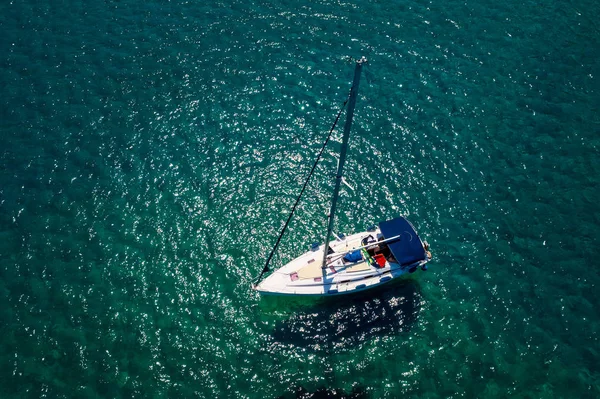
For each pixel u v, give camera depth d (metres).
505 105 47.75
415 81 49.38
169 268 38.72
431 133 46.06
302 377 34.69
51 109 47.00
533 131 46.12
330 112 47.34
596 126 46.34
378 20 54.12
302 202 42.12
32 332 35.62
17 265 38.50
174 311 36.88
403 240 37.41
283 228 40.81
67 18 53.91
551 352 35.53
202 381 34.25
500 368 35.00
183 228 40.59
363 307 37.34
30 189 42.25
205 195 42.31
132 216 41.09
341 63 50.62
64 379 33.97
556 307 37.41
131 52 51.22
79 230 40.28
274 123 46.62
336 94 48.53
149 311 36.81
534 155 44.78
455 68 50.28
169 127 46.19
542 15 54.19
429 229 41.09
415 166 44.22
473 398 33.94
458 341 36.09
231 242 40.06
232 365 34.94
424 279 38.72
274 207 41.81
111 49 51.38
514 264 39.38
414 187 43.12
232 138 45.62
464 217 41.69
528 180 43.47
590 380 34.34
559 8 54.62
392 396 34.06
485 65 50.47
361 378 34.72
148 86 48.78
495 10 54.66
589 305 37.44
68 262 38.75
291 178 43.41
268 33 52.91
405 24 53.78
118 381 33.97
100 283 37.88
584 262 39.38
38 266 38.50
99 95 48.06
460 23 53.75
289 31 53.12
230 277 38.47
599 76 49.44
